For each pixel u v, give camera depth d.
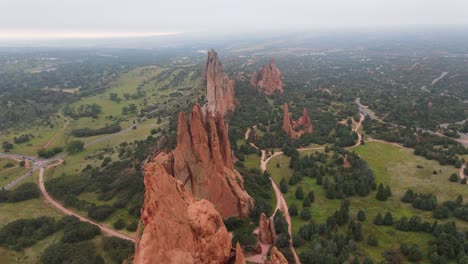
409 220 104.00
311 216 110.88
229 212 100.06
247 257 86.44
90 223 115.19
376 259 88.00
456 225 102.69
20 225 118.12
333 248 88.38
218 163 100.19
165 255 42.16
